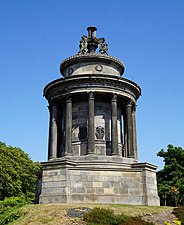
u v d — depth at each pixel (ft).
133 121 169.99
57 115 167.84
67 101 157.79
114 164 141.18
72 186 132.16
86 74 155.84
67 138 152.46
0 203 148.97
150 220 101.45
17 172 256.73
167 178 265.75
